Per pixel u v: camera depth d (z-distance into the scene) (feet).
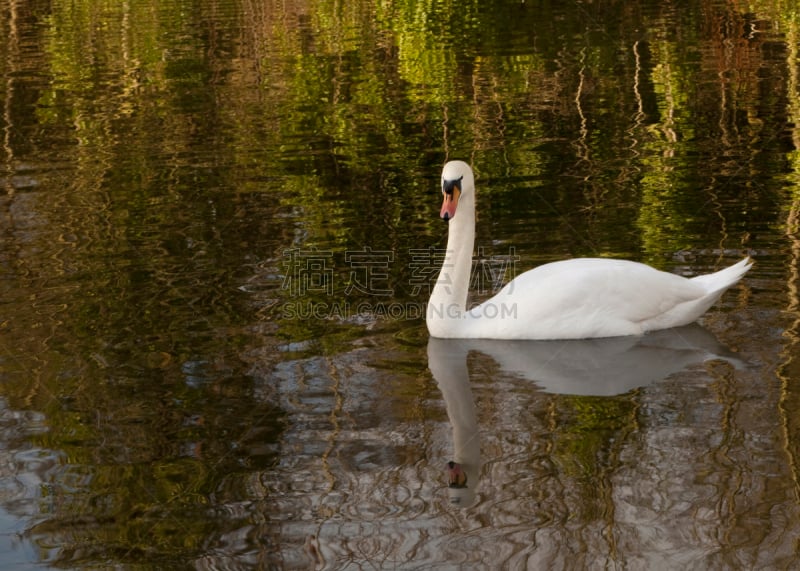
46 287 44.47
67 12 132.05
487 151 67.00
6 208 56.34
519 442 30.60
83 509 27.40
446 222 53.01
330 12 127.85
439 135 71.20
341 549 25.20
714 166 61.72
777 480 27.68
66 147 70.08
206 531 26.20
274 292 43.91
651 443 30.19
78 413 33.06
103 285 44.65
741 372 35.14
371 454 30.04
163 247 49.65
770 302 41.57
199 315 41.39
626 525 25.86
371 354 38.14
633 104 78.59
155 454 30.27
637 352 38.06
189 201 57.11
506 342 39.81
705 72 88.63
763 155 63.72
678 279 40.70
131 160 66.23
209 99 84.23
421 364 37.22
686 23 111.34
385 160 65.41
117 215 54.80
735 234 49.39
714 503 26.76
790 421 31.12
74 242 50.42
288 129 73.77
